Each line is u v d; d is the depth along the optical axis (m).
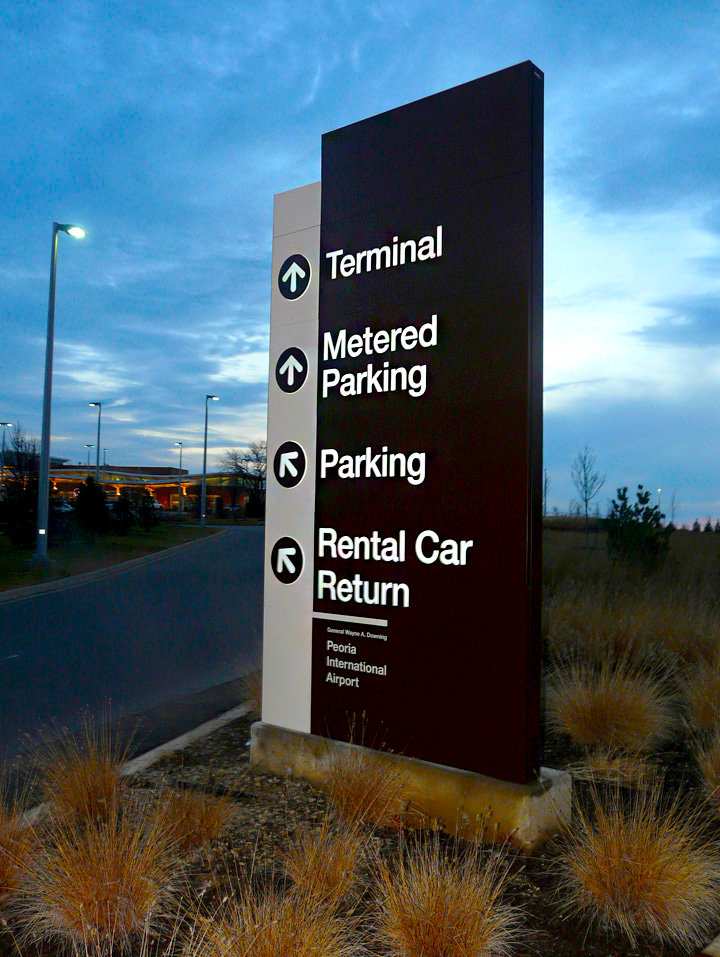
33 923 3.35
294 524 5.38
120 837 3.61
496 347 4.38
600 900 3.41
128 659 10.02
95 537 35.22
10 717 7.20
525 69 4.34
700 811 4.40
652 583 10.93
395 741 4.72
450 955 3.00
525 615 4.18
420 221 4.78
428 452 4.65
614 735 5.52
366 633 4.92
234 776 5.18
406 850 4.04
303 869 3.47
